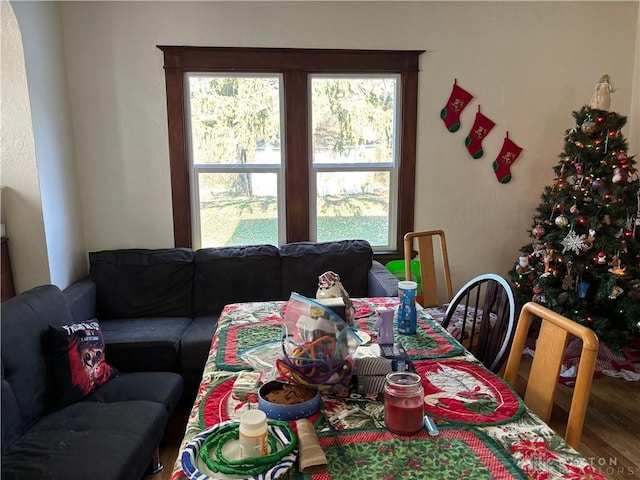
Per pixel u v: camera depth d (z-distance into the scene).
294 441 1.02
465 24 3.33
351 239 3.45
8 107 2.54
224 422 1.13
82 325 2.16
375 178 3.49
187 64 3.13
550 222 3.31
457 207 3.54
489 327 1.85
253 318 1.94
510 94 3.45
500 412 1.19
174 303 3.04
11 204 2.63
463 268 3.63
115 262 3.01
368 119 3.40
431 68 3.34
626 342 3.04
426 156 3.44
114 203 3.23
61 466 1.52
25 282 2.72
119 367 2.52
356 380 1.31
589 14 3.44
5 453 1.61
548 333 1.27
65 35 3.01
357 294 3.17
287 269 3.12
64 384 1.97
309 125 3.34
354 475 0.95
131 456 1.62
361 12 3.23
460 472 0.96
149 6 3.06
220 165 3.34
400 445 1.05
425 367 1.46
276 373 1.34
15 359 1.77
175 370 2.58
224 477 0.92
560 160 3.35
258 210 3.42
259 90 3.27
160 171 3.23
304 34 3.21
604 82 3.11
